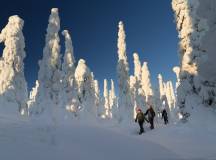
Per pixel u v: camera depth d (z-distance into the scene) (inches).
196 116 704.4
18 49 1455.5
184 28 837.2
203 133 585.9
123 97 1882.4
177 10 869.2
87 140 416.8
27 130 404.8
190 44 801.6
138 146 426.3
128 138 484.7
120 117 1833.2
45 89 1493.6
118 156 353.1
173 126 684.7
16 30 1464.1
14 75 1403.8
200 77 747.4
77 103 1712.6
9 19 1486.2
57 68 1534.2
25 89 1455.5
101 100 3400.6
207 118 682.8
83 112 1876.2
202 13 606.5
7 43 1443.2
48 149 322.3
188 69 781.9
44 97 1478.8
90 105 2167.8
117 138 468.1
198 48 766.5
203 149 433.4
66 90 1738.4
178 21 864.9
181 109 776.9
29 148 308.2
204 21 763.4
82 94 2167.8
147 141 482.3
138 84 2465.6
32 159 274.8
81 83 2196.1
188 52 794.8
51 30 1573.6
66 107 1551.4
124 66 1920.5
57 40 1568.7
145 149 411.2
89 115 1888.5
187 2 840.3
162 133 620.7
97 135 465.4
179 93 791.7
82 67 2249.0
